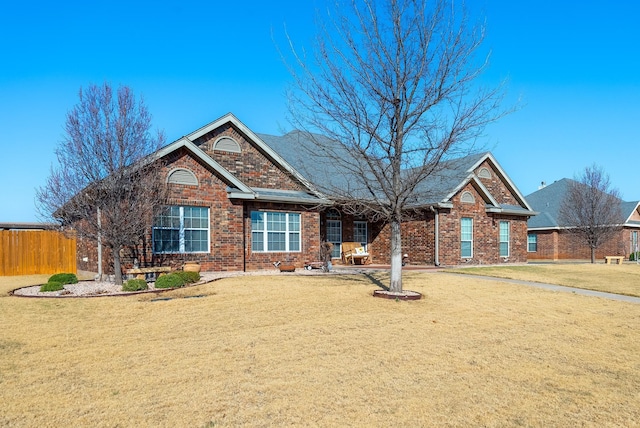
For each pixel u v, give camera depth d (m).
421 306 11.34
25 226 23.28
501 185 27.94
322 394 5.68
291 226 20.44
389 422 4.98
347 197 12.83
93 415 4.97
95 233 14.01
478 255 25.23
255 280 15.02
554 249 36.84
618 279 18.62
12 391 5.60
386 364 6.90
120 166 13.84
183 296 12.00
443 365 6.96
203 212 17.55
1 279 17.50
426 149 11.62
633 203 36.72
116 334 8.26
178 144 16.56
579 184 31.52
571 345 8.43
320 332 8.60
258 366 6.64
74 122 13.88
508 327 9.66
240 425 4.80
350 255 23.84
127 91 14.31
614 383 6.47
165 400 5.38
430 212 23.12
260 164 20.16
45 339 7.85
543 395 5.94
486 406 5.51
